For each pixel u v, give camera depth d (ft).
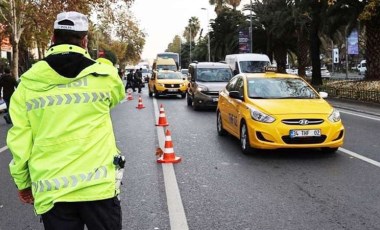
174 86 90.43
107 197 8.64
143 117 54.70
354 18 79.30
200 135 38.99
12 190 22.12
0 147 34.86
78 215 8.76
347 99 69.15
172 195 20.59
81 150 8.52
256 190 21.29
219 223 16.88
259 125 28.04
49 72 8.46
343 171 24.90
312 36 97.81
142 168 26.23
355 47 134.82
